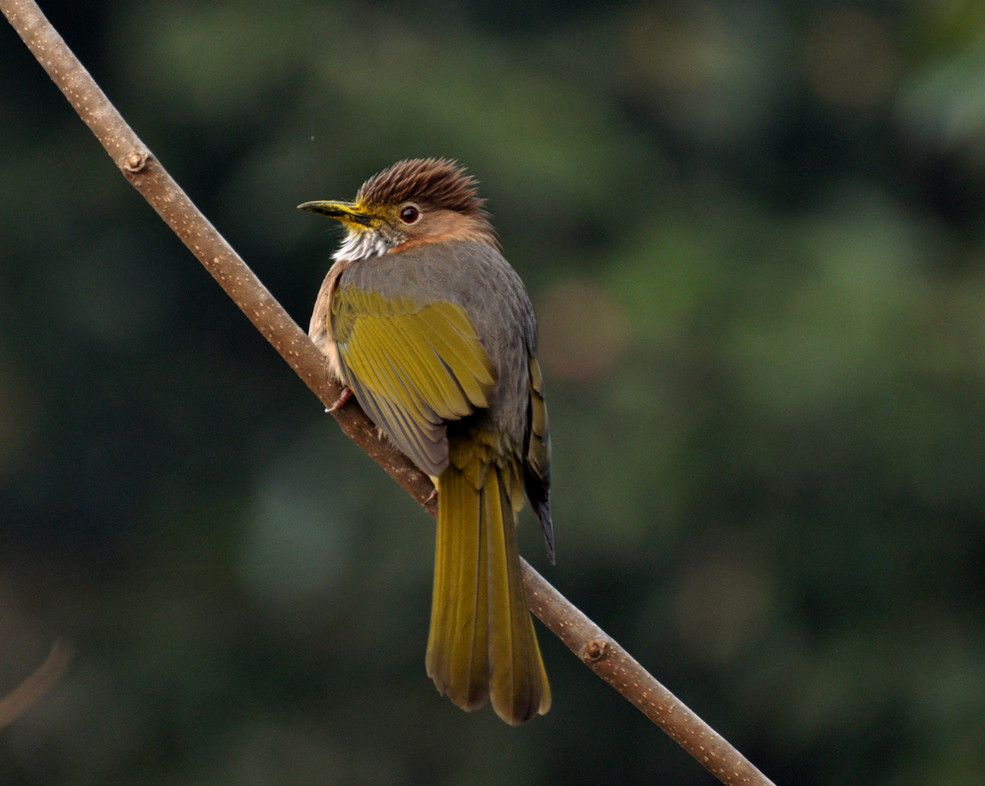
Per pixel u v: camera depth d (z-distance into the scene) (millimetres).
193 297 17906
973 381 14625
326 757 15422
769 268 15953
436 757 15719
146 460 17906
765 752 15898
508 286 6441
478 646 5062
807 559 15109
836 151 18281
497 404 5859
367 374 6031
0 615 16297
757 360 14703
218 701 15594
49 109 18031
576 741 16172
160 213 5590
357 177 15680
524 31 17594
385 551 15359
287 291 17531
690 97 17188
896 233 16844
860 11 18469
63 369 17781
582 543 14891
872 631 14930
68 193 17531
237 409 18062
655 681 5148
